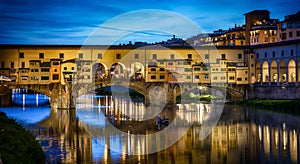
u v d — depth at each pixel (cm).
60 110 11444
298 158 5353
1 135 4369
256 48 14125
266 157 5422
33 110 11394
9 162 3653
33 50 12562
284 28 15750
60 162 5094
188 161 5203
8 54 12450
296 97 12069
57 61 12331
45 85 12306
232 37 19400
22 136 4881
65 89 11969
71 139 6694
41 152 4947
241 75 13762
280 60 12975
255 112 10750
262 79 13875
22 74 12319
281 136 6994
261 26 17612
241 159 5319
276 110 11188
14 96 19425
